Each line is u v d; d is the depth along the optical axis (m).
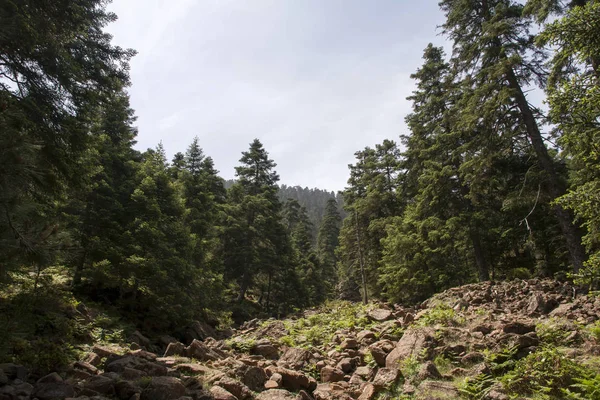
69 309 11.55
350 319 15.57
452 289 17.50
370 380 8.48
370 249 34.06
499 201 20.09
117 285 18.28
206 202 30.97
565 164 16.45
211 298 24.66
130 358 8.06
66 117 9.50
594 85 7.00
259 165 43.50
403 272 23.48
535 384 5.95
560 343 7.68
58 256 5.71
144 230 18.27
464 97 17.84
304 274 48.62
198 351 10.09
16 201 4.63
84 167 10.63
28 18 7.89
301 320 18.06
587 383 5.33
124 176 21.39
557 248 17.47
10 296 8.61
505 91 15.23
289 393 7.35
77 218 16.91
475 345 8.09
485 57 17.14
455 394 6.32
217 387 6.86
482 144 17.00
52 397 5.79
